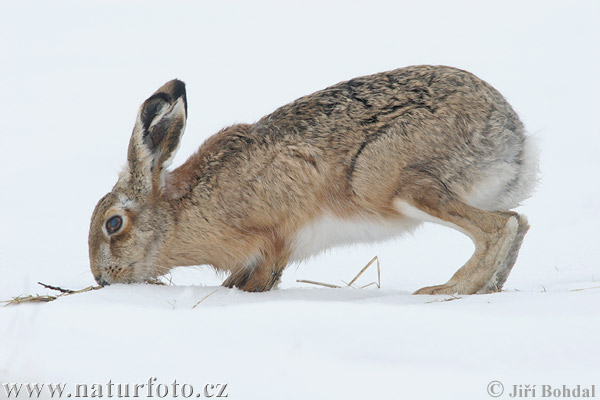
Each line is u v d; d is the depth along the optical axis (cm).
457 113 1238
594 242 1686
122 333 836
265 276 1289
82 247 1770
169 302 1138
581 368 742
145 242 1265
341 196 1255
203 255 1290
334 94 1284
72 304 1061
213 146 1291
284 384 699
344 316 888
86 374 724
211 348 786
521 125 1296
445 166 1233
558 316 913
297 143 1255
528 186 1295
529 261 1605
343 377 715
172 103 1241
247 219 1262
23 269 1620
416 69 1288
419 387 692
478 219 1230
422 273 1612
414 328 848
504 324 864
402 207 1244
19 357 754
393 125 1233
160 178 1264
